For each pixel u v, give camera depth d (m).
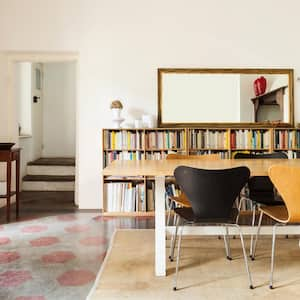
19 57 4.81
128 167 2.44
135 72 4.63
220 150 4.52
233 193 2.24
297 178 2.12
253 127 4.62
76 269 2.58
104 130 4.45
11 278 2.41
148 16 4.61
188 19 4.62
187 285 2.29
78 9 4.62
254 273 2.48
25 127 6.48
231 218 2.32
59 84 7.21
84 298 2.12
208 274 2.47
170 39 4.62
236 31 4.62
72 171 6.20
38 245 3.12
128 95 4.63
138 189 4.32
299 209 2.17
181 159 3.27
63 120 7.23
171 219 4.04
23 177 6.02
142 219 4.12
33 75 6.61
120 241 3.22
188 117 4.63
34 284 2.32
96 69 4.62
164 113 4.62
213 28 4.62
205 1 4.62
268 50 4.63
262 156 3.44
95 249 3.02
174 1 4.62
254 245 2.86
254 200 3.05
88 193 4.65
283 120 4.66
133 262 2.69
